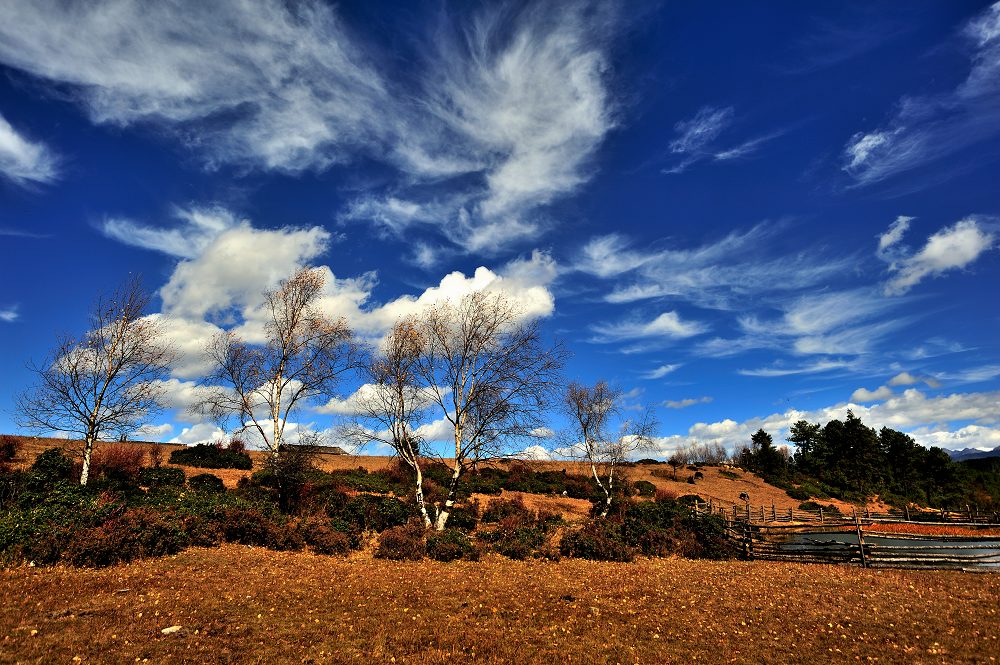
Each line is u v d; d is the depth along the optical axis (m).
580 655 8.74
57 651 7.48
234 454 36.00
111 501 16.78
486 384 22.02
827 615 11.23
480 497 34.00
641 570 17.02
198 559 14.66
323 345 24.28
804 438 81.88
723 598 12.86
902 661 8.41
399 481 34.78
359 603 11.30
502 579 14.91
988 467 73.56
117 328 22.23
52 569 11.93
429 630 9.75
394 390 22.72
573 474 46.53
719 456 90.25
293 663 7.82
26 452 29.00
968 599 12.54
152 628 8.70
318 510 22.17
